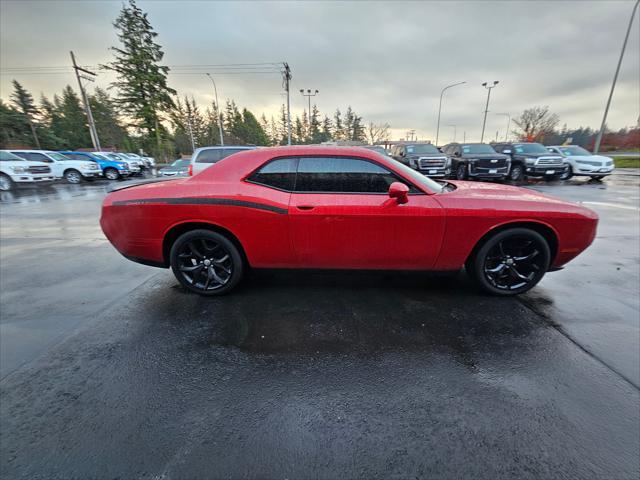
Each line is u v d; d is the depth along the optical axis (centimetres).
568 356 211
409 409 168
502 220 270
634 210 719
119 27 3425
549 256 284
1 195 1212
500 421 160
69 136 6169
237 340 234
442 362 206
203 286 304
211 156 843
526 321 254
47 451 147
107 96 6962
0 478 135
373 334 239
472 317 261
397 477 133
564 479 131
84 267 402
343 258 283
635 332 239
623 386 183
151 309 284
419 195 273
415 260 281
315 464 139
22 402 177
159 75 3634
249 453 144
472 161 1319
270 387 186
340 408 169
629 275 351
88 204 978
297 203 270
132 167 2211
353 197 271
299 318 263
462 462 139
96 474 136
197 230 290
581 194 986
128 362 211
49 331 251
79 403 176
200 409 170
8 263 419
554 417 162
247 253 288
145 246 295
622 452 143
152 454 145
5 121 5422
